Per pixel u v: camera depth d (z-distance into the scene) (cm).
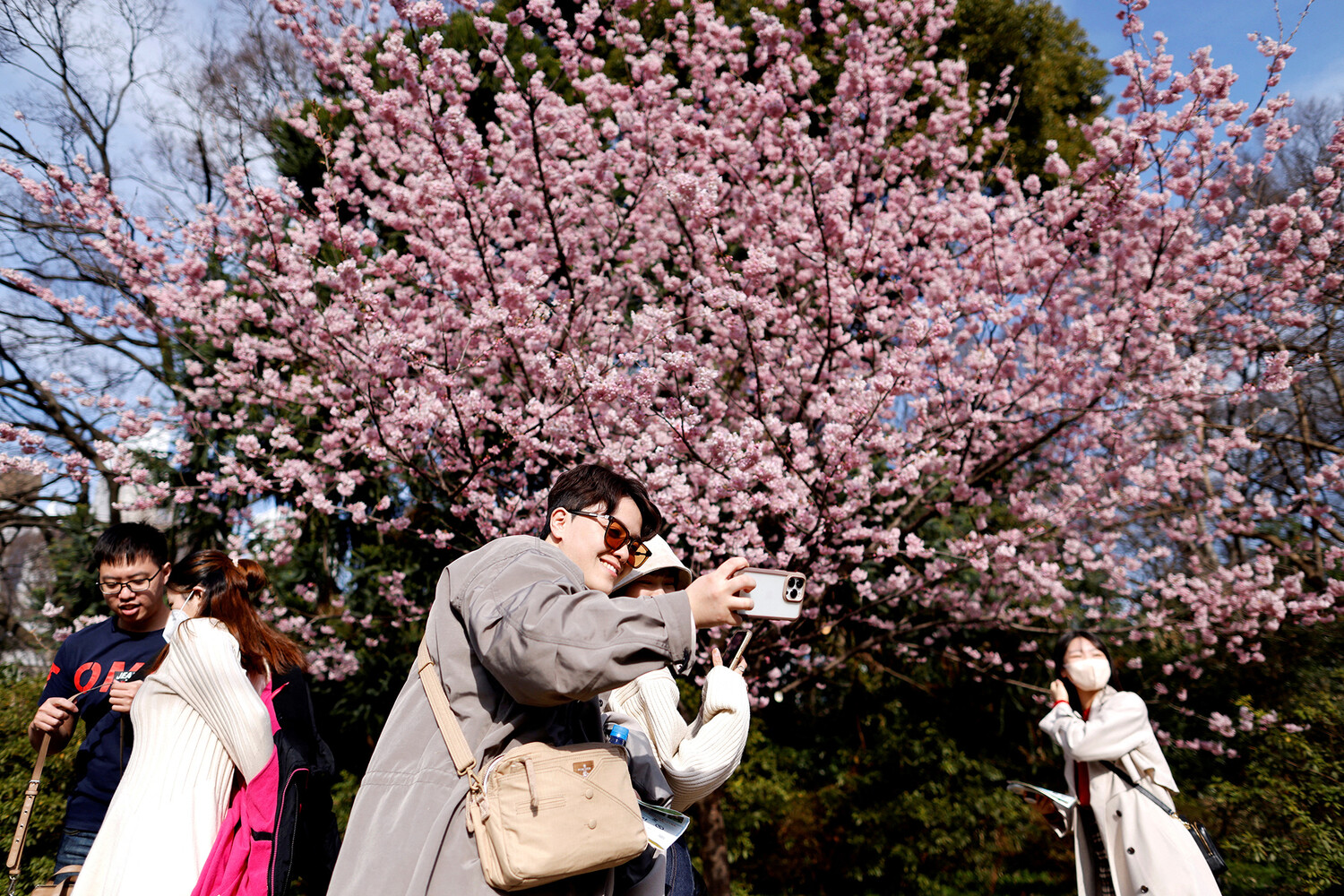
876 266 611
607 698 234
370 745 805
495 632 137
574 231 655
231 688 219
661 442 517
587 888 146
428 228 618
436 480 557
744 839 688
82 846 265
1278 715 604
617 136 677
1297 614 662
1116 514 684
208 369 768
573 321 592
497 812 137
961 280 634
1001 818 713
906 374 520
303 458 768
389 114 561
